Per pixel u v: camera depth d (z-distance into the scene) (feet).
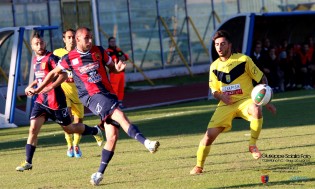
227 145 101.24
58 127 155.94
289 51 212.23
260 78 79.36
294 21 233.55
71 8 251.39
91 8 257.34
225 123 77.97
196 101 198.39
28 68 237.66
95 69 74.54
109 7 266.98
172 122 144.56
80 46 74.84
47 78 79.87
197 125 135.33
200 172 77.71
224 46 78.95
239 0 304.71
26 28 162.30
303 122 126.00
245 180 71.05
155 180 74.43
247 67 79.36
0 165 98.12
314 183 67.72
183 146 104.47
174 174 78.02
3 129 159.53
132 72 271.49
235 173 75.82
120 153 101.24
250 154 90.22
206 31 298.15
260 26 228.22
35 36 91.35
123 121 71.41
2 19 236.63
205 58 297.53
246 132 117.70
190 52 292.20
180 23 289.74
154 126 138.92
